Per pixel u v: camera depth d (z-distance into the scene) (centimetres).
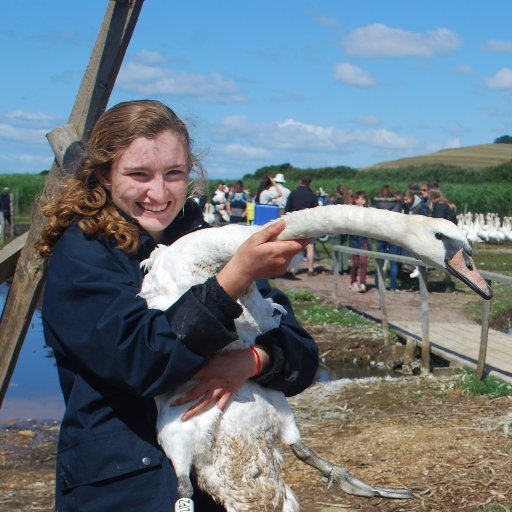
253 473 245
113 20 327
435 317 1251
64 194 256
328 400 788
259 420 250
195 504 253
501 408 714
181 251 249
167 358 227
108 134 255
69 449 245
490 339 1003
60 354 249
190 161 271
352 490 263
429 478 549
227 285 228
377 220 248
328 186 4997
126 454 240
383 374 978
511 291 1544
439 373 891
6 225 2723
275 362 251
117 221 251
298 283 1631
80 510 241
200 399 242
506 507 492
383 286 1059
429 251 246
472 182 7731
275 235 230
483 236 2677
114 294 236
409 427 670
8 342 345
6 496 558
